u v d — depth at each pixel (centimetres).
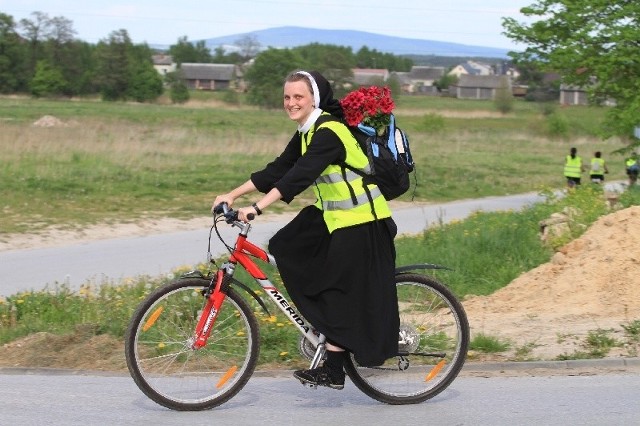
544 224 3073
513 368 1553
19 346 1736
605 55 5419
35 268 3062
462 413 1309
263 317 1802
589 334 1683
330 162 1255
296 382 1491
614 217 2328
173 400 1300
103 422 1254
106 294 2294
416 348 1357
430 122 15250
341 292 1274
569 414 1297
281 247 1293
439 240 3212
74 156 6419
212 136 9744
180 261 3241
